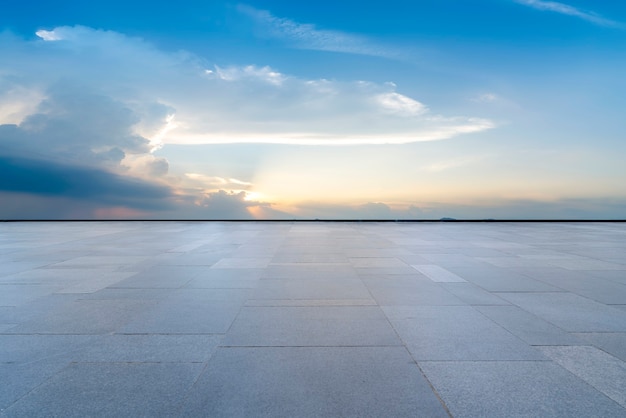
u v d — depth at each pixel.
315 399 3.55
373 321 5.67
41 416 3.28
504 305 6.50
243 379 3.92
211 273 9.12
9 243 15.14
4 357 4.45
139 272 9.25
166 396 3.60
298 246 14.13
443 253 12.39
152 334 5.16
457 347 4.72
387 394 3.63
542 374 4.02
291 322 5.62
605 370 4.12
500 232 20.27
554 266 10.07
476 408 3.40
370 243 15.11
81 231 20.77
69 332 5.24
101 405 3.45
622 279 8.50
